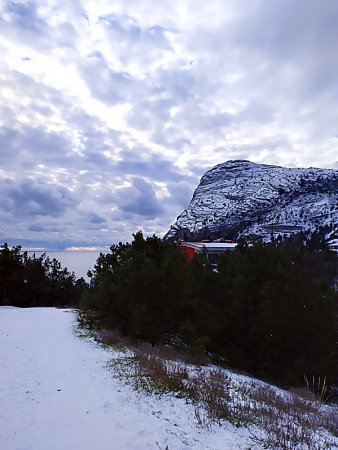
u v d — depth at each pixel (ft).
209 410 21.06
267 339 55.93
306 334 55.93
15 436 16.61
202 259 68.74
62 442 16.11
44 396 22.88
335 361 56.90
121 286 55.77
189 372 33.01
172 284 53.98
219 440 17.01
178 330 56.03
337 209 625.41
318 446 17.07
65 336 51.67
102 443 16.06
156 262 58.70
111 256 69.10
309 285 59.00
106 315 61.11
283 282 57.52
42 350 39.52
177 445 16.08
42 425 18.06
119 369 30.68
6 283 148.46
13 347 40.63
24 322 68.44
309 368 54.44
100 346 43.86
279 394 32.50
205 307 59.57
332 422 22.98
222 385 28.40
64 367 31.35
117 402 22.02
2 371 28.99
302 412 24.31
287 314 54.54
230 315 60.49
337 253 256.32
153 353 38.32
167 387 25.38
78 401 22.06
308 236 494.18
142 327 51.60
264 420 20.56
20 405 20.89
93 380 27.09
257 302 59.88
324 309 56.44
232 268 68.44
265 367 59.31
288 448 16.38
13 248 154.20
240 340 61.36
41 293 174.70
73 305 150.30
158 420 19.15
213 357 56.90
